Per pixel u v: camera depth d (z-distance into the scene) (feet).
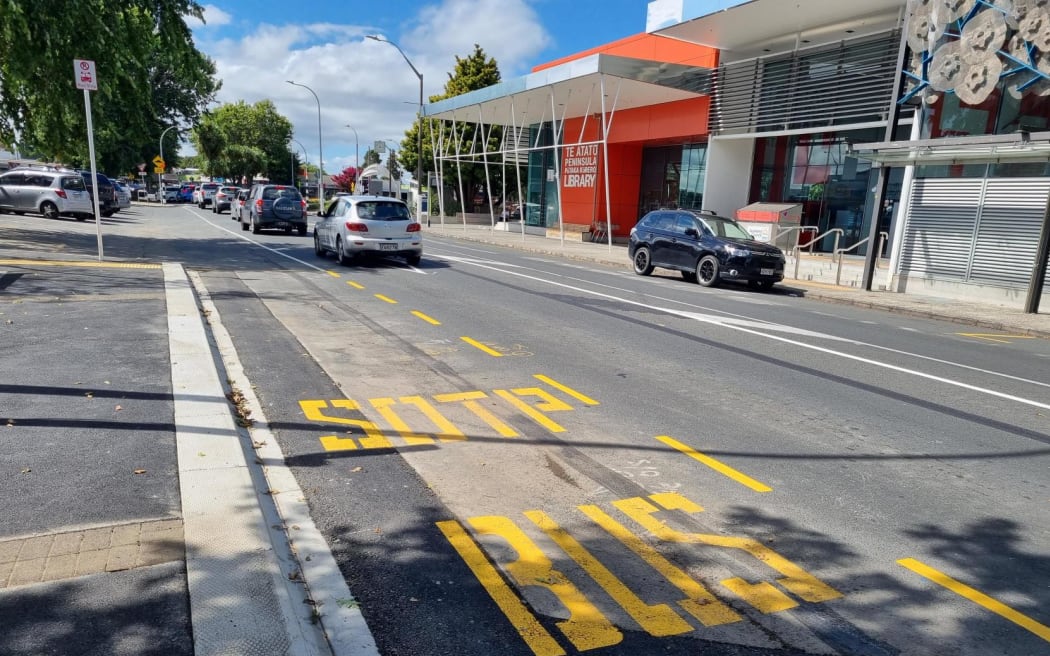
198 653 8.04
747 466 15.33
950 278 50.31
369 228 50.98
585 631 9.23
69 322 24.77
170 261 47.85
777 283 56.75
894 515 13.16
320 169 169.68
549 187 116.67
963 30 46.24
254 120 300.61
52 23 46.83
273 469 14.07
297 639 8.44
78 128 53.11
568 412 18.62
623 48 95.45
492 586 10.23
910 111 57.36
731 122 75.82
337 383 20.44
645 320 33.96
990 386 23.91
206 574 9.53
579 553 11.28
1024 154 42.60
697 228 53.67
